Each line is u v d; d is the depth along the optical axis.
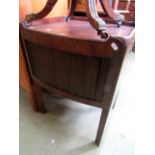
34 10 0.98
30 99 1.08
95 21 0.63
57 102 1.22
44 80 0.88
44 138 0.91
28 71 0.94
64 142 0.89
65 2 1.29
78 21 1.21
